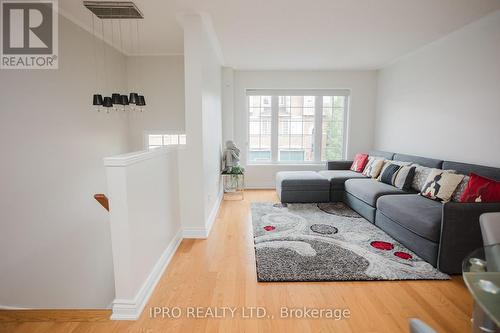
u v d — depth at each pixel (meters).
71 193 3.14
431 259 2.33
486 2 2.49
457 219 2.14
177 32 3.54
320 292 2.01
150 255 2.10
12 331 1.62
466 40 3.08
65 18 3.02
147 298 1.94
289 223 3.44
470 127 3.05
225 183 5.10
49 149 2.81
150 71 4.68
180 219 3.03
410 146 4.20
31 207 2.58
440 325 1.66
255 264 2.44
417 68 4.00
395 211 2.81
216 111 4.20
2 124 2.32
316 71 5.30
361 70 5.29
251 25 3.05
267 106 5.54
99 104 3.08
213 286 2.11
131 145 4.79
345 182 4.24
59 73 2.95
